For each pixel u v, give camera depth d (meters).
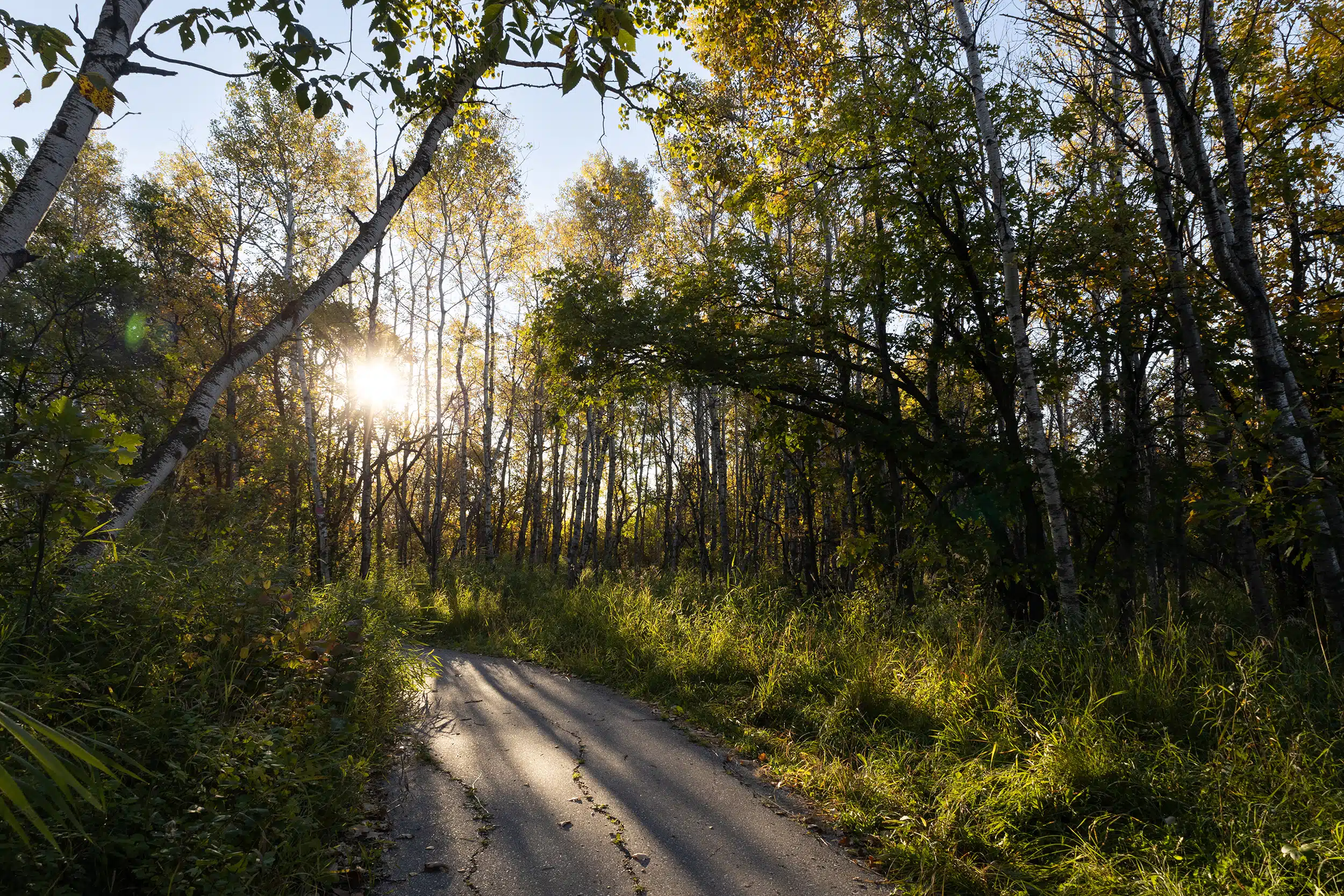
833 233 14.79
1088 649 6.13
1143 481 9.44
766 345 10.70
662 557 29.64
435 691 7.49
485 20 3.42
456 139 19.11
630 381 10.97
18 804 1.61
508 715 6.58
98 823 3.04
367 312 21.17
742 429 23.61
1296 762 4.15
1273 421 5.29
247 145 17.80
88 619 4.27
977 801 4.37
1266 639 5.82
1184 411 9.80
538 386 26.27
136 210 17.95
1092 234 8.93
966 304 10.24
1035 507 9.96
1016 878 3.61
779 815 4.37
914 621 9.26
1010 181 9.63
